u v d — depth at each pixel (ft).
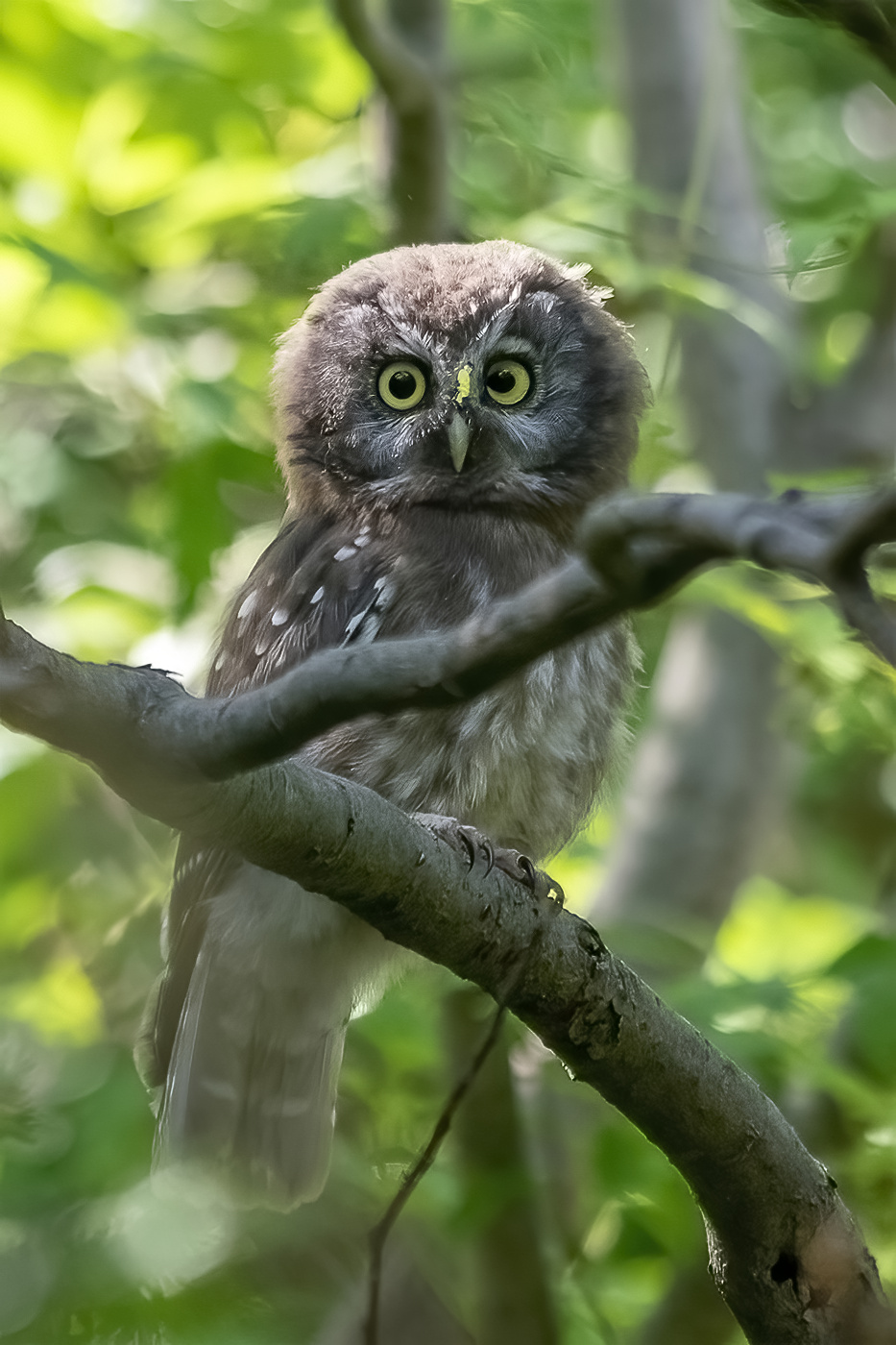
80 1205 29.78
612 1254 35.76
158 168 42.01
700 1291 35.35
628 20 47.01
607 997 24.08
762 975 35.78
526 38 40.73
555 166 37.86
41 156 41.45
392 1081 36.96
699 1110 24.38
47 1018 40.04
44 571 43.68
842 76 51.06
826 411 49.08
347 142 44.04
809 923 46.29
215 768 16.61
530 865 25.38
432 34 37.11
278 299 40.22
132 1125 33.14
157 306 41.24
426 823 26.00
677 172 45.83
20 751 40.55
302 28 41.37
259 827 19.22
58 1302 27.63
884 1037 31.78
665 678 48.39
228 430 37.19
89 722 15.96
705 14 46.93
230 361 41.14
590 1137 35.63
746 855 46.03
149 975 41.55
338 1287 32.81
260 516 43.75
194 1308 28.81
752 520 12.97
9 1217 29.76
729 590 35.01
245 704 16.28
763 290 45.16
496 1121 33.50
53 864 42.75
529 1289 33.32
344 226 36.86
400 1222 34.12
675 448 43.34
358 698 15.97
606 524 13.92
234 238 41.70
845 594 12.33
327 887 21.26
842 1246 24.90
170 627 38.65
